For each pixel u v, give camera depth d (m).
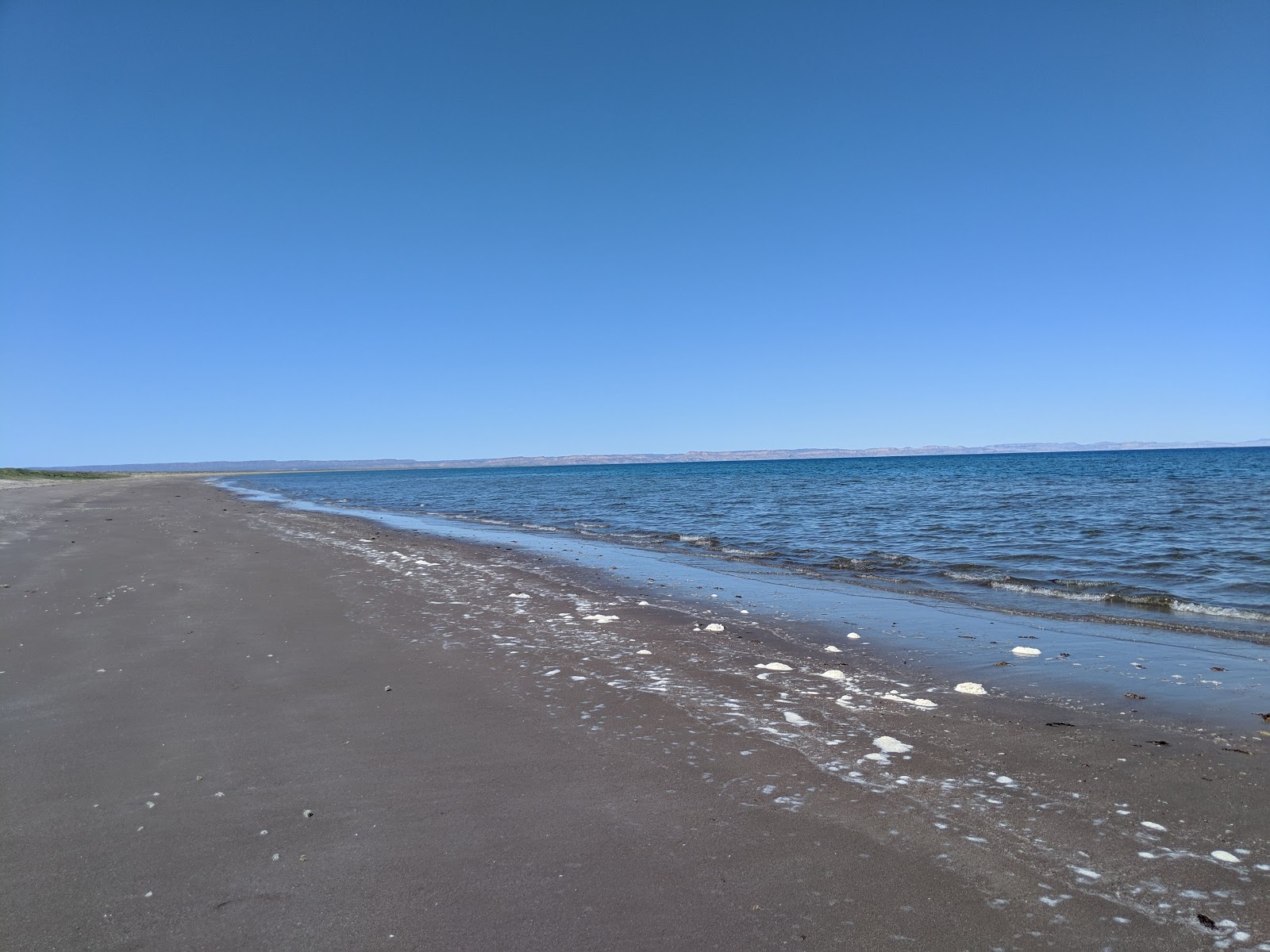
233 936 2.92
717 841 3.74
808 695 6.36
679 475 97.44
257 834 3.74
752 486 53.88
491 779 4.47
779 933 2.98
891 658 7.75
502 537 21.23
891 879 3.40
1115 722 5.68
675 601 11.00
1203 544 16.14
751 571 14.16
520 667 7.09
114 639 7.72
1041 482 46.97
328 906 3.12
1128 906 3.19
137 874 3.34
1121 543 16.88
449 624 8.96
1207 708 6.03
